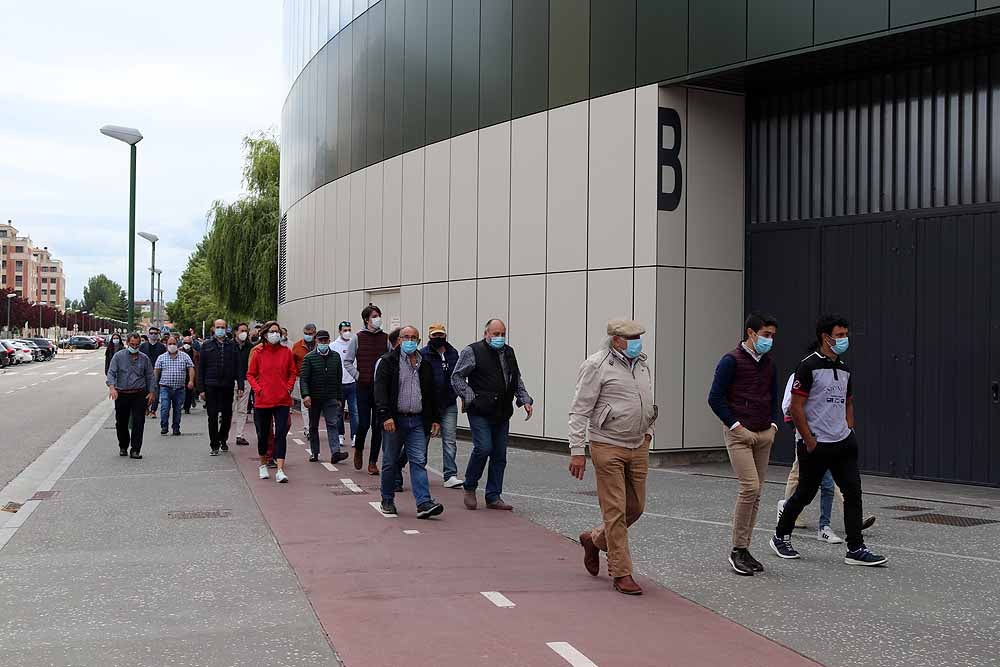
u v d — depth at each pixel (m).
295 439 18.20
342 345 15.61
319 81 27.19
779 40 12.74
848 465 7.74
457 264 18.62
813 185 14.05
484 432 10.34
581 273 15.45
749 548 8.38
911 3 11.41
